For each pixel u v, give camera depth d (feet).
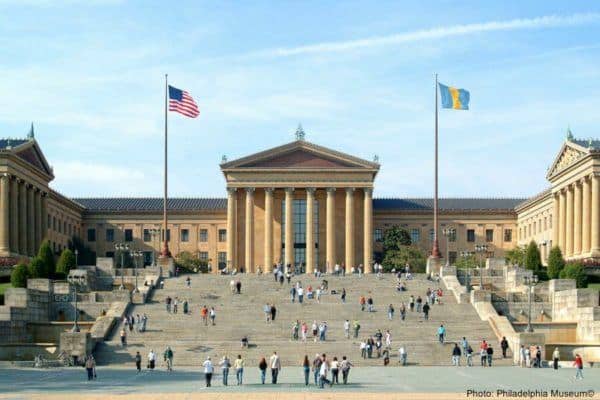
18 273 453.17
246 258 652.48
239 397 216.54
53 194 644.27
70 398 214.90
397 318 397.19
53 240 654.94
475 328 375.86
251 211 654.12
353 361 336.49
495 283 480.64
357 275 502.79
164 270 497.87
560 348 357.41
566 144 606.55
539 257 530.27
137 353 311.68
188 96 477.77
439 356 344.08
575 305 395.96
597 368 322.14
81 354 332.39
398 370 311.47
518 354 336.08
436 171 484.33
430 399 213.66
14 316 381.60
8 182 552.41
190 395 221.05
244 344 347.97
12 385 252.83
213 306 414.62
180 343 351.25
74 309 415.03
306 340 361.10
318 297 432.25
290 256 652.89
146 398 215.10
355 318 398.62
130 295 420.77
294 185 654.94
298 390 238.89
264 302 426.10
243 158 654.53
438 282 466.29
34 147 600.39
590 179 563.48
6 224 548.31
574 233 590.96
